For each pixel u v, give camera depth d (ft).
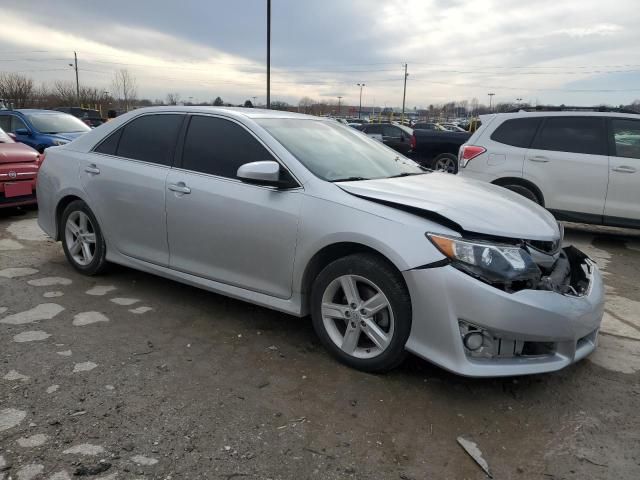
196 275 13.32
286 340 12.35
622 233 26.53
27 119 39.37
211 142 13.20
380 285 10.21
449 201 10.66
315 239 10.91
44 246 20.03
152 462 8.00
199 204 12.76
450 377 10.83
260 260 11.91
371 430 9.02
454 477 8.00
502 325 9.29
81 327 12.69
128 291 15.23
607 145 22.63
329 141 13.56
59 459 7.96
